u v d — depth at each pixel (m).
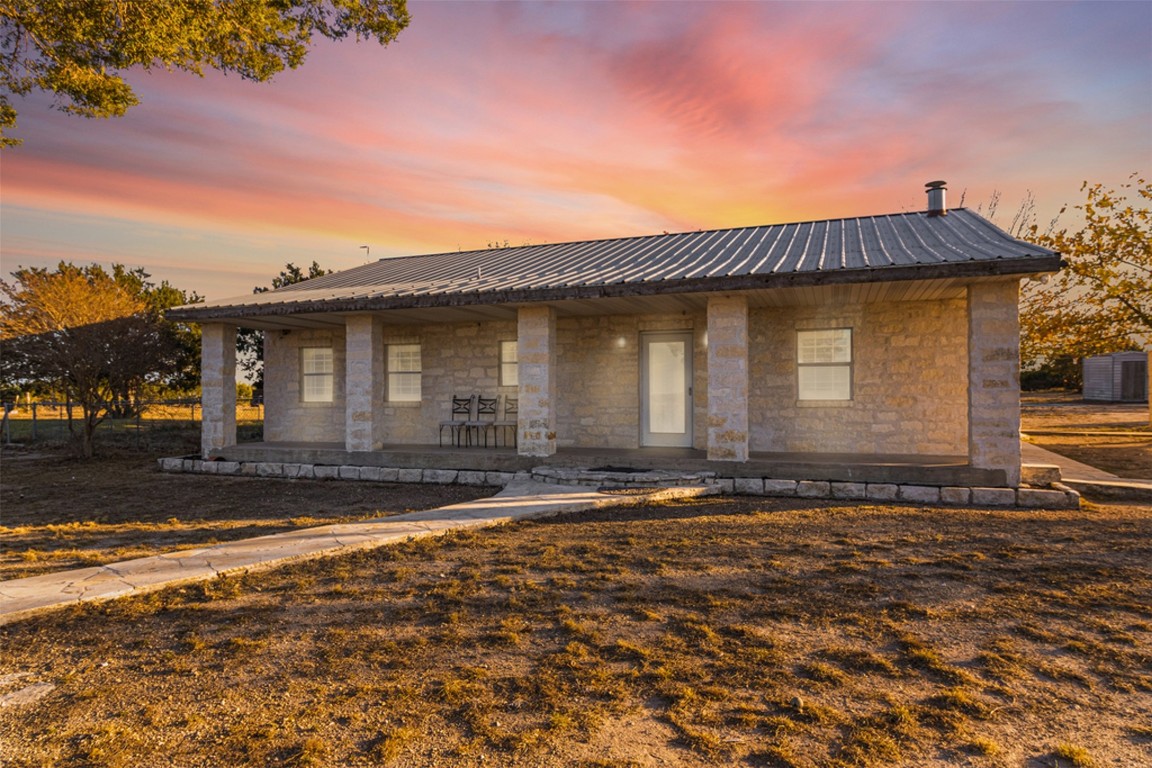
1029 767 3.00
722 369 10.53
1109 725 3.37
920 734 3.29
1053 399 33.75
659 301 11.17
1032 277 9.30
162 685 3.99
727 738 3.28
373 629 4.83
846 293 10.61
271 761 3.14
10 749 3.30
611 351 13.21
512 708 3.61
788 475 10.28
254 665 4.25
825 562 6.39
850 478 9.98
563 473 10.87
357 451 12.80
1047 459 13.12
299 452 13.23
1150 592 5.38
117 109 10.39
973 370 9.44
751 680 3.90
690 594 5.49
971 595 5.37
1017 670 4.00
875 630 4.65
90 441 17.19
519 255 16.42
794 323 12.11
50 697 3.88
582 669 4.09
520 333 11.73
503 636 4.62
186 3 9.20
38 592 5.56
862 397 11.70
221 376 13.98
